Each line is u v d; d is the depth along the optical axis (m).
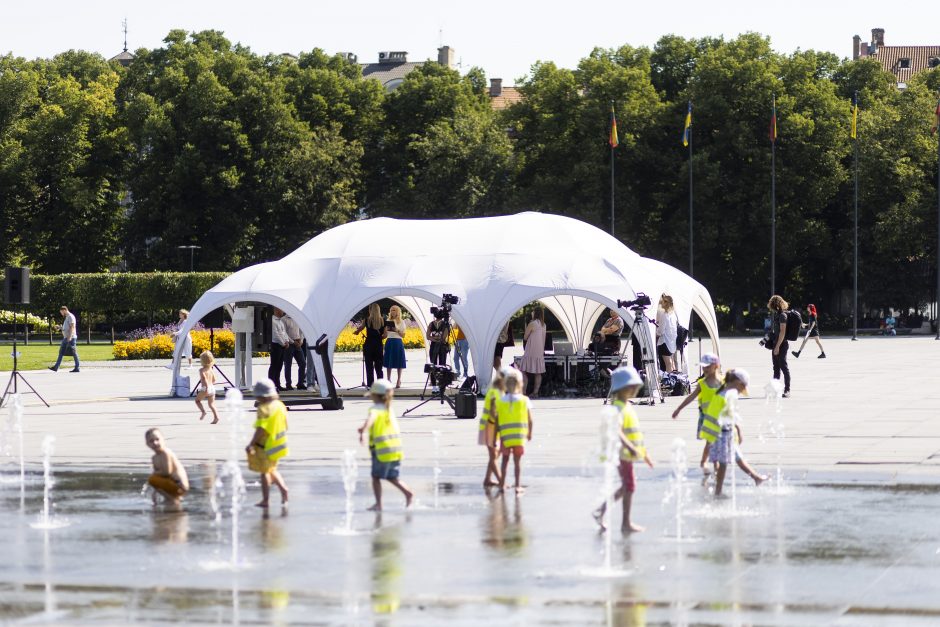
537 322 33.38
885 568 11.38
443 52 147.62
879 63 98.81
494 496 15.86
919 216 88.12
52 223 96.50
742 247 90.69
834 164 90.19
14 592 10.76
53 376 45.66
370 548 12.55
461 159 93.69
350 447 21.58
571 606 10.07
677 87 97.62
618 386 13.30
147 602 10.35
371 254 35.56
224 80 94.50
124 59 144.12
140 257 95.75
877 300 92.00
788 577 11.04
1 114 98.06
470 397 27.20
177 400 34.00
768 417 26.08
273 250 95.81
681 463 15.12
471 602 10.25
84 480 17.81
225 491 16.58
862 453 19.81
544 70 94.12
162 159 92.81
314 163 91.00
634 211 88.31
